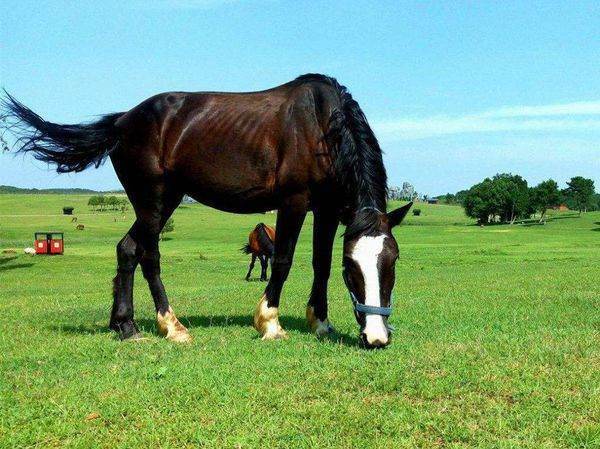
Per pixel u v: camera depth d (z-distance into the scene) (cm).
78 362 639
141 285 1892
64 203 16500
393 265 634
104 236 7006
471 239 5700
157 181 787
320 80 733
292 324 864
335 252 3762
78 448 399
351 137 673
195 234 7400
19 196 19475
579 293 1152
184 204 15500
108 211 13988
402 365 561
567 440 387
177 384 527
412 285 1477
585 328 757
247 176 739
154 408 468
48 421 446
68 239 6369
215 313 1022
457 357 589
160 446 402
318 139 709
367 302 620
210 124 752
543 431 401
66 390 517
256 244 2166
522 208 12169
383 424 423
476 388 497
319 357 618
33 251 3928
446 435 402
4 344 761
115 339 776
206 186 766
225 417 443
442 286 1418
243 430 418
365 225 631
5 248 5028
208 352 665
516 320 826
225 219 10700
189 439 411
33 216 11756
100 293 1644
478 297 1130
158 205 796
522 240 5409
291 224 735
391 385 501
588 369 537
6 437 416
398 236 6331
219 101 765
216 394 495
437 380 513
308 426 423
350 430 415
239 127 738
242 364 593
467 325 793
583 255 3066
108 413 457
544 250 3647
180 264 3036
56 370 596
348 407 456
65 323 947
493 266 2322
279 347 678
